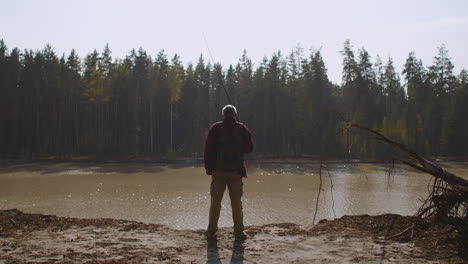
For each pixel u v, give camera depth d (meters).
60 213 18.03
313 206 19.80
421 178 31.47
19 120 59.00
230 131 5.14
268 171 39.66
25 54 60.56
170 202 20.94
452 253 4.30
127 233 5.46
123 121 61.06
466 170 41.28
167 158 55.59
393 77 72.94
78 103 60.78
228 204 19.30
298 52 62.25
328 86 60.72
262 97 60.69
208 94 67.50
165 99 60.28
